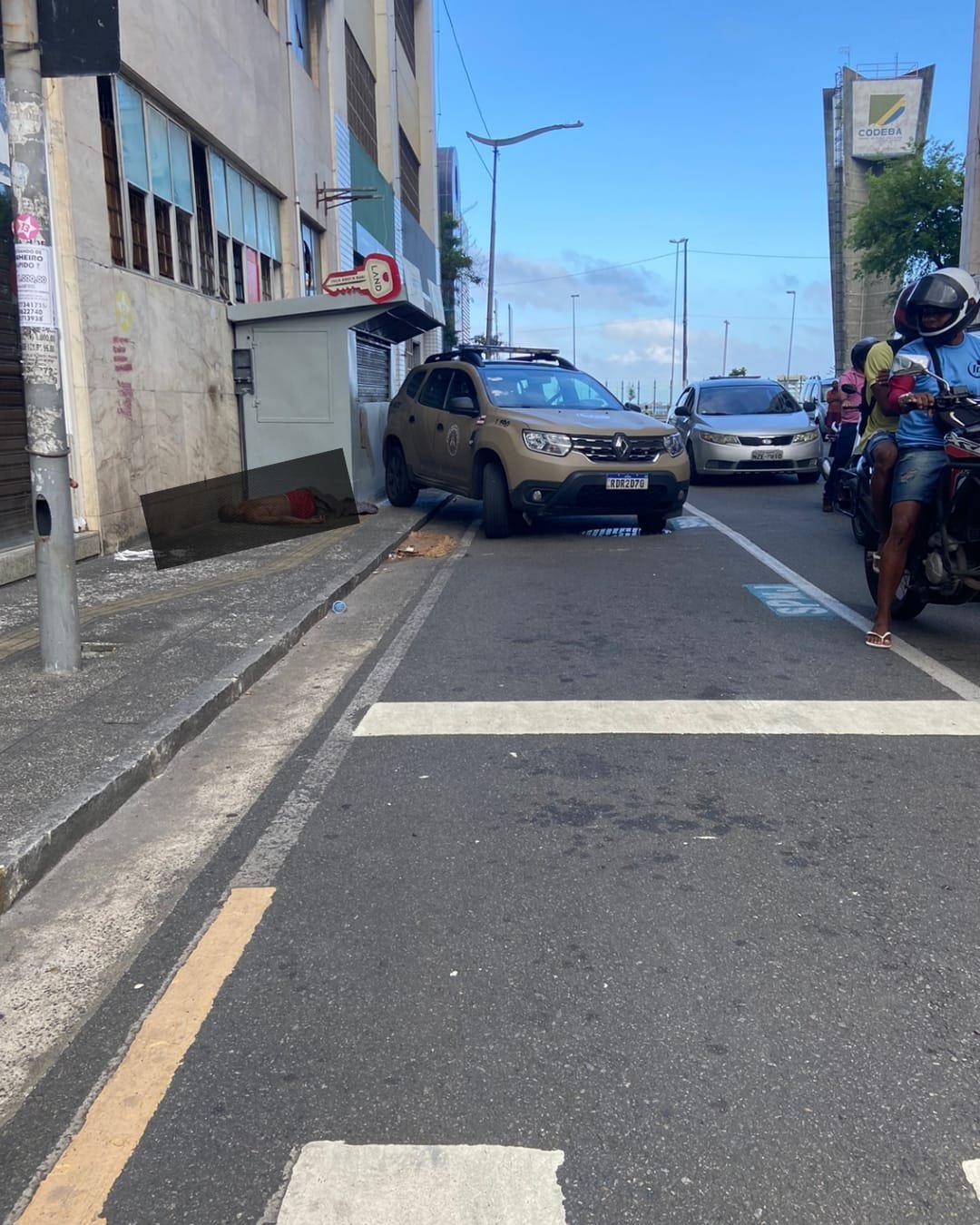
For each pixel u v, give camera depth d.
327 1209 2.11
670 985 2.87
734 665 6.05
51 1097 2.47
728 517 13.11
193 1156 2.27
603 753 4.64
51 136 8.56
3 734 4.63
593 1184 2.17
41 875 3.56
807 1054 2.57
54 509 5.44
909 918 3.21
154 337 10.62
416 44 36.94
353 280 12.72
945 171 35.00
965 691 5.49
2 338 8.21
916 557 6.46
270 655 6.15
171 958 3.06
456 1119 2.36
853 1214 2.08
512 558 10.06
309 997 2.84
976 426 5.48
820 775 4.36
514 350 13.06
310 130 17.94
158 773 4.49
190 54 11.77
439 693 5.57
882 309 90.00
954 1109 2.38
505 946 3.08
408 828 3.90
